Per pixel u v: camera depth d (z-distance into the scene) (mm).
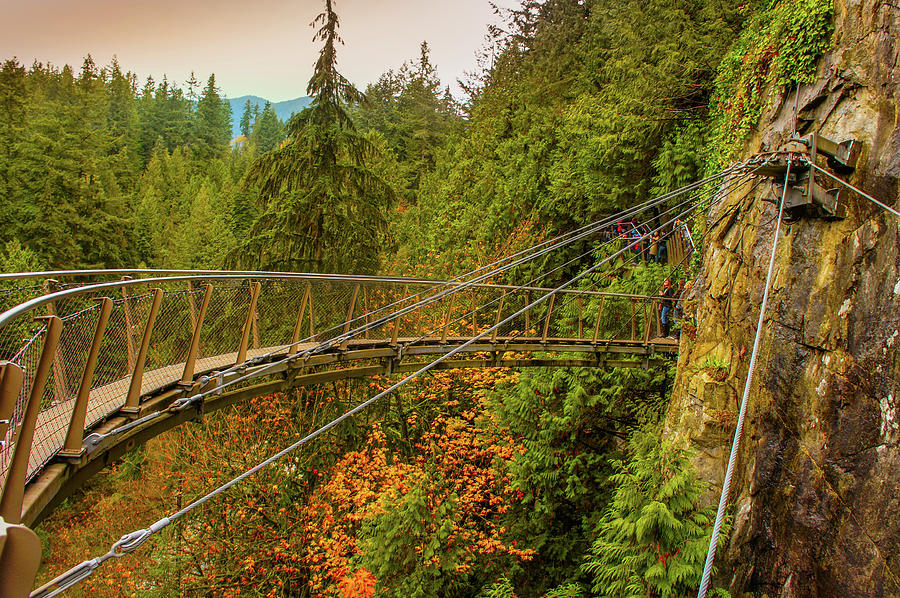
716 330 11500
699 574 8320
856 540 7605
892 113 8453
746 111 11867
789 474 8867
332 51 15141
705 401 10859
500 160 24656
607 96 19453
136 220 39812
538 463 13695
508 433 14578
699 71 16281
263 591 13562
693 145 16141
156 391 6543
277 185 15352
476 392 16062
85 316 5633
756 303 10328
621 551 9438
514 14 30781
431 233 25047
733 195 12055
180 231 41844
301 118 15336
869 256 8281
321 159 15203
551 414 13797
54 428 5109
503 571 12828
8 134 33688
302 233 14891
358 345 10656
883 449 7523
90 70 62344
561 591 11664
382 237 17172
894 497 7234
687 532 8820
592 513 13531
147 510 15227
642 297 13508
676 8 16812
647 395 14688
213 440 14789
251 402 15016
